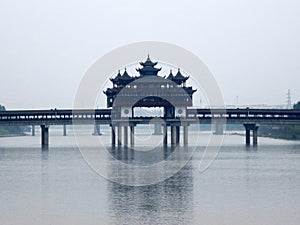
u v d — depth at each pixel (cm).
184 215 7150
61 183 9894
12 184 9800
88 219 6956
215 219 6938
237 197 8369
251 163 13162
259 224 6700
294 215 7125
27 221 6888
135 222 6794
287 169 11844
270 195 8519
